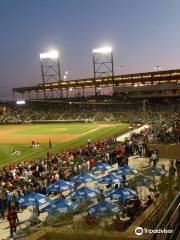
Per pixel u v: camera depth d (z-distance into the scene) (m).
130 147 37.94
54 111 115.88
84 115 104.31
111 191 19.14
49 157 34.97
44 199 19.17
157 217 9.48
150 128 57.12
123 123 86.06
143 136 44.34
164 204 10.58
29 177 26.77
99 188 23.78
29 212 21.50
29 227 18.67
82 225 12.81
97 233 8.76
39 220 19.03
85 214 16.91
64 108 118.06
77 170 28.98
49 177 26.31
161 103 106.12
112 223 14.61
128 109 104.19
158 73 100.44
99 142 43.59
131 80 108.56
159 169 22.56
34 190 23.50
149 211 11.49
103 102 115.31
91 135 62.75
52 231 9.16
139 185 21.56
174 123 58.09
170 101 106.69
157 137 41.12
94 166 29.33
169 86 105.19
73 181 23.81
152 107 100.62
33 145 51.44
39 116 110.12
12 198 21.22
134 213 16.95
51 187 22.05
